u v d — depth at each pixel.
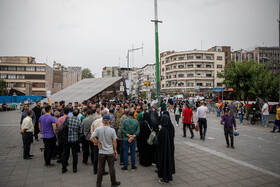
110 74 96.00
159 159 4.46
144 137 5.56
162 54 72.81
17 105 33.16
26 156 6.19
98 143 4.22
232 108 11.65
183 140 8.83
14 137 9.62
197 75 59.62
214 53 60.16
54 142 5.60
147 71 83.12
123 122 5.26
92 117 5.70
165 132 4.50
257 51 62.91
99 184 4.18
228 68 17.41
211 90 48.34
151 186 4.25
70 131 5.00
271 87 15.48
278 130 11.38
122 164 5.76
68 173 5.02
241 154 6.67
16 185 4.28
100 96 16.91
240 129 11.86
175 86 61.56
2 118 18.78
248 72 15.61
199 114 8.95
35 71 63.25
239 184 4.37
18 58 65.00
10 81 62.41
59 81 74.31
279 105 10.82
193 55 60.47
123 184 4.34
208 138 9.27
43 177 4.74
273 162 5.87
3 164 5.68
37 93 63.12
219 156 6.44
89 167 5.48
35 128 8.62
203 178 4.69
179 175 4.87
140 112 7.00
